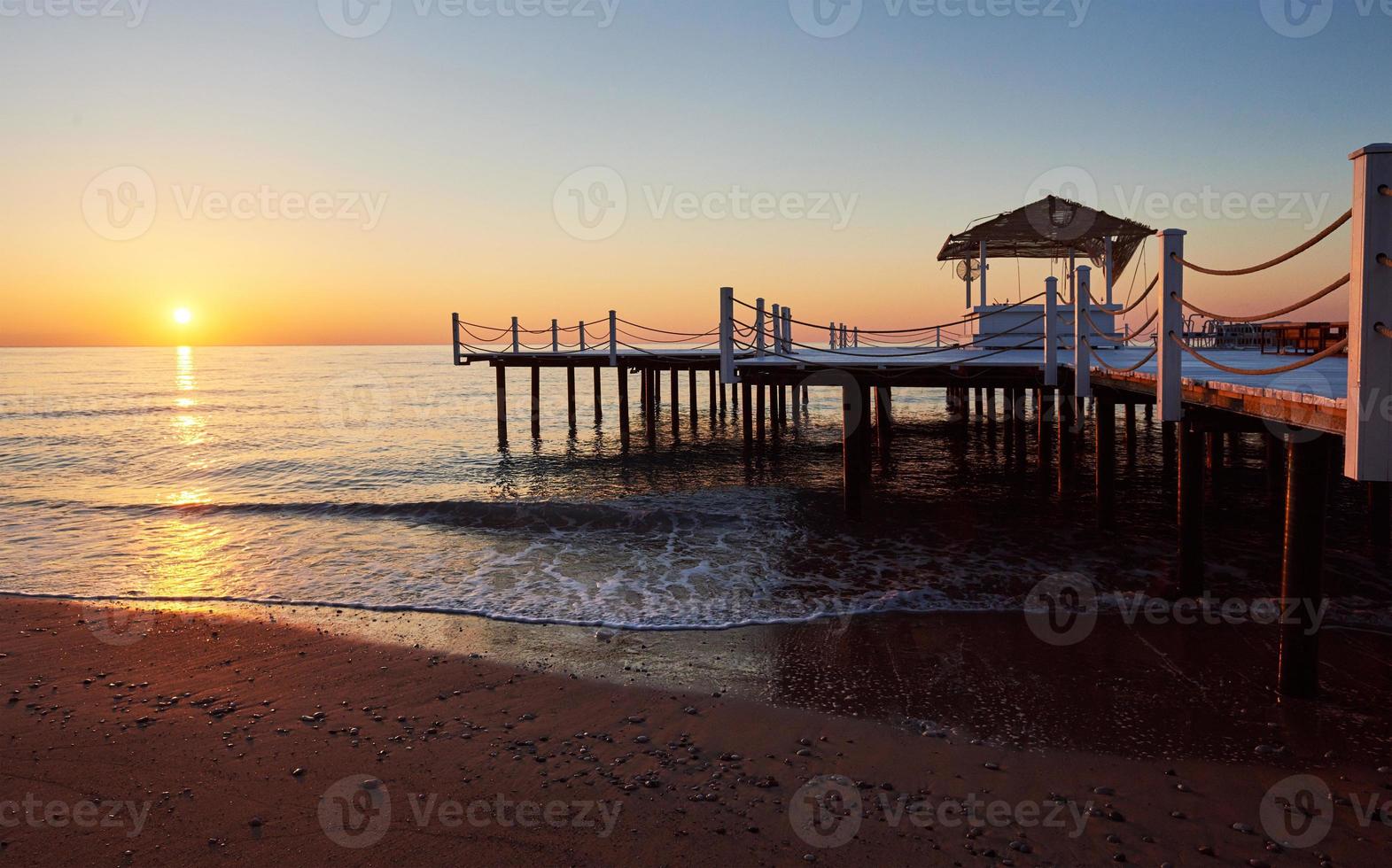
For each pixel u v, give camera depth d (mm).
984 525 13141
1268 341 18359
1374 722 6129
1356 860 4461
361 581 10695
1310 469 6164
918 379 14172
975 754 5781
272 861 4570
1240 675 7051
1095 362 12391
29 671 7523
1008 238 17812
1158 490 16062
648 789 5324
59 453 27453
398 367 108750
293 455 25984
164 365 129875
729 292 13805
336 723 6391
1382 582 9430
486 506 14906
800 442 25531
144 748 5977
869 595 9609
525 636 8461
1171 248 7086
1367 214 3797
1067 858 4531
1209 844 4645
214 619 9086
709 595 9773
